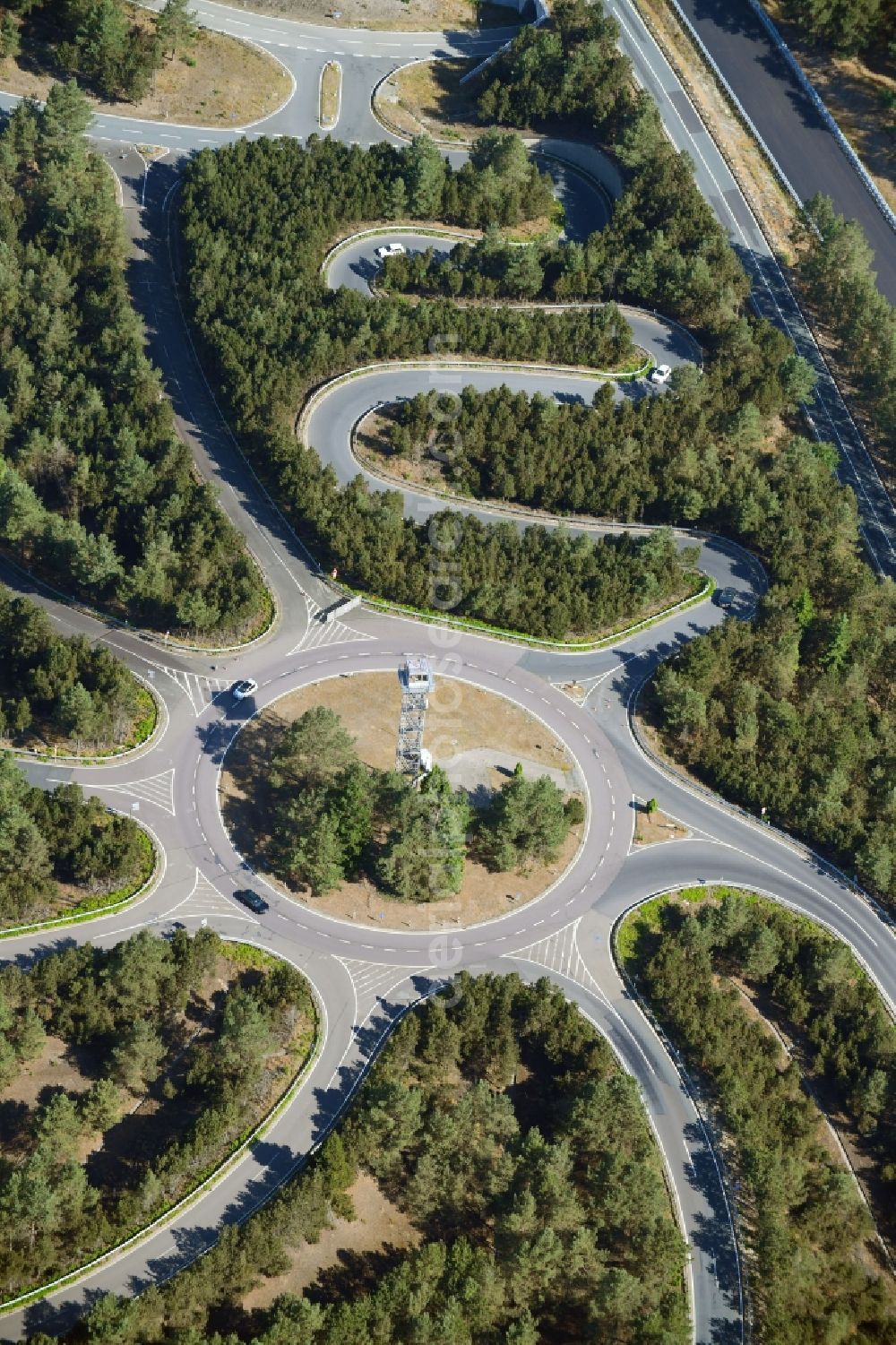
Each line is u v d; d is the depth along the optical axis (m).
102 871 169.75
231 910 172.00
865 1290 151.88
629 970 171.88
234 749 186.38
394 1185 152.12
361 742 187.00
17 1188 142.38
